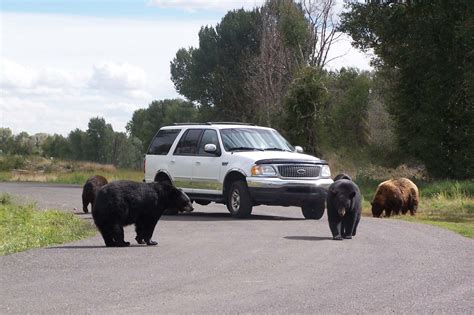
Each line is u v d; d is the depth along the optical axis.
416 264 12.91
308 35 57.81
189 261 13.10
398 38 46.69
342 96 75.94
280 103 59.34
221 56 85.12
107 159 133.12
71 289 10.37
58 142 140.50
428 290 10.52
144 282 10.95
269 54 62.94
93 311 8.91
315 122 47.84
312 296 9.96
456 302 9.71
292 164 21.86
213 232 18.05
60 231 17.92
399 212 25.00
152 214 15.64
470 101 43.12
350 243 15.83
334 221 16.58
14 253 14.23
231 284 10.81
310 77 47.94
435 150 45.03
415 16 46.06
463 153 44.34
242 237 16.88
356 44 50.09
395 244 15.73
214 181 22.97
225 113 83.94
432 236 17.39
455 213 26.59
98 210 15.30
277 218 22.61
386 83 55.69
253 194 21.75
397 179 25.55
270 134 24.02
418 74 45.94
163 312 8.88
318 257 13.62
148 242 15.68
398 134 48.78
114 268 12.30
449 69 43.94
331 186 16.72
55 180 55.03
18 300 9.56
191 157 23.84
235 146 23.00
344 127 72.69
